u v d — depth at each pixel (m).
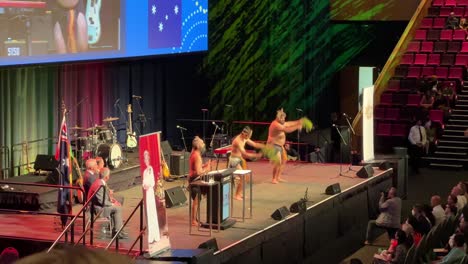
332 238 15.54
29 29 16.09
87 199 12.38
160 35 20.70
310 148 24.05
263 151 16.19
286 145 20.31
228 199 13.15
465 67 25.05
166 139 23.02
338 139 20.97
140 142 10.20
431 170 21.50
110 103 20.52
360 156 20.20
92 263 0.79
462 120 23.00
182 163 17.44
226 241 12.15
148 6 20.11
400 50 25.59
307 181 17.08
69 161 12.70
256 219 13.65
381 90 24.42
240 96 25.25
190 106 23.86
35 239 11.77
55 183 14.47
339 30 28.69
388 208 15.14
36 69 17.86
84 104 19.47
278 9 25.91
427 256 12.51
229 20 24.61
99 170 12.69
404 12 27.16
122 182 16.28
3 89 17.00
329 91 28.88
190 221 12.52
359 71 29.39
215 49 24.38
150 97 22.25
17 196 14.03
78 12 17.50
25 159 17.47
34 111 17.86
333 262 14.34
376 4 27.33
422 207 13.71
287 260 13.73
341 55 29.08
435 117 23.05
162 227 10.70
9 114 17.14
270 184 16.73
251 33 25.27
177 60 23.22
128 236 12.14
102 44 18.38
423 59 25.59
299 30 26.69
